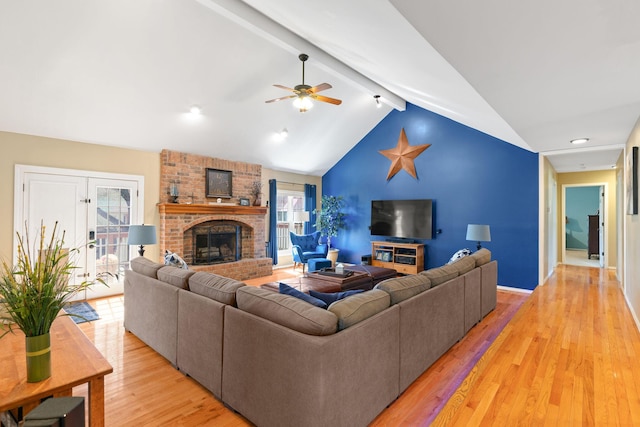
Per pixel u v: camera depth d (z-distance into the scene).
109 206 4.95
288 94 5.18
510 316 4.03
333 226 7.66
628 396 2.22
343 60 4.32
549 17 1.55
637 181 3.59
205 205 5.77
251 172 6.79
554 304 4.41
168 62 3.96
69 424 0.99
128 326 3.42
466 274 3.42
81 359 1.65
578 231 10.29
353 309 1.92
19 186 4.15
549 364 2.69
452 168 6.16
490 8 1.50
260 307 2.00
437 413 2.09
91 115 4.31
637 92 2.55
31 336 1.45
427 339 2.63
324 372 1.64
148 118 4.70
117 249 5.04
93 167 4.77
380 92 5.72
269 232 7.25
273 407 1.83
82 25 3.26
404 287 2.45
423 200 6.36
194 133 5.35
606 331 3.42
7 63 3.36
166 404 2.19
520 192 5.48
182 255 5.65
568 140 4.35
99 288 4.85
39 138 4.30
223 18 3.67
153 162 5.40
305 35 3.79
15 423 1.52
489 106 2.99
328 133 6.78
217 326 2.22
